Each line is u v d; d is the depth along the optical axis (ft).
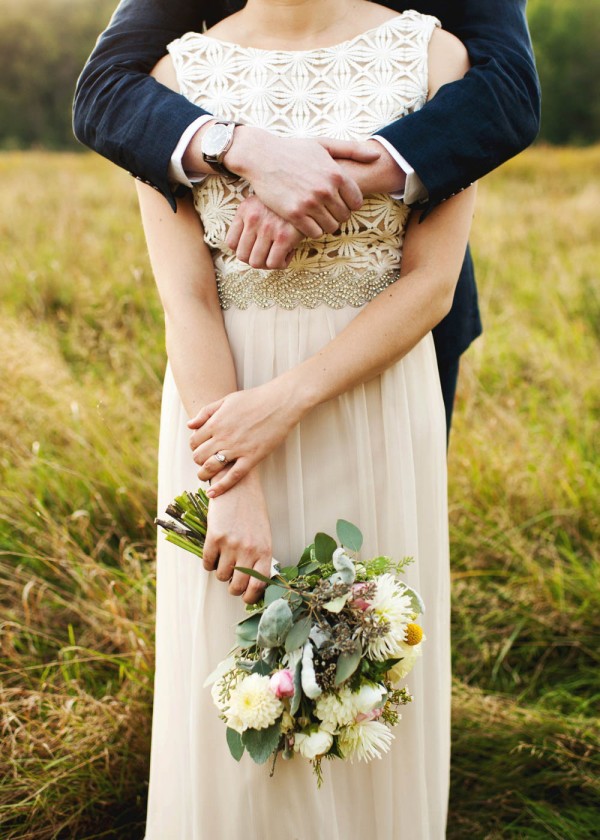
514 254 19.76
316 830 5.29
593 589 8.90
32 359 11.38
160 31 5.52
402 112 5.07
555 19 56.59
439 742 5.81
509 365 13.62
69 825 6.81
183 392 5.19
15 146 51.29
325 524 5.36
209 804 5.39
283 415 4.92
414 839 5.68
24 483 10.08
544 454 10.80
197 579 5.32
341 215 4.75
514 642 8.83
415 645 4.65
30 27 53.57
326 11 5.17
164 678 5.78
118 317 13.89
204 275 5.37
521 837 6.88
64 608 8.86
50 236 19.47
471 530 9.88
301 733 4.57
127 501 9.90
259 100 5.06
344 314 5.24
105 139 5.20
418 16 5.25
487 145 4.93
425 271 5.18
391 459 5.40
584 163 35.47
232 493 4.98
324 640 4.48
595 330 15.69
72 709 7.43
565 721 7.56
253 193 5.00
